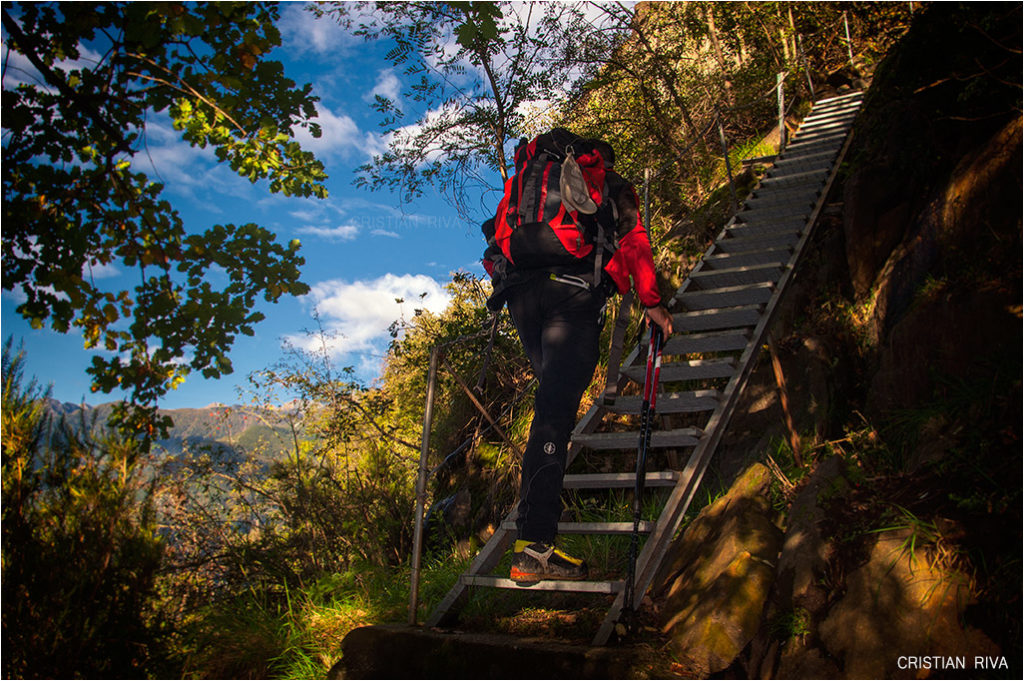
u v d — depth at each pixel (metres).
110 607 2.95
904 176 4.17
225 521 4.70
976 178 3.25
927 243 3.54
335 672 2.87
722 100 8.38
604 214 2.75
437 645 2.68
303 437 5.40
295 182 2.96
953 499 2.45
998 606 2.09
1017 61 3.62
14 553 2.77
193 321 2.93
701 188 7.35
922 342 3.21
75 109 2.91
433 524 5.11
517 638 2.65
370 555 4.54
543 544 2.60
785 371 4.16
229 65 3.03
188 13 2.71
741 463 4.02
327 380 5.40
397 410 6.25
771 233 4.79
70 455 2.99
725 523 3.06
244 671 3.15
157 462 3.80
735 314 3.75
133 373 2.84
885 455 3.08
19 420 2.91
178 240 3.02
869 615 2.25
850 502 2.75
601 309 2.77
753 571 2.62
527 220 2.70
